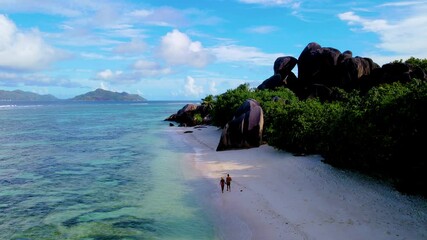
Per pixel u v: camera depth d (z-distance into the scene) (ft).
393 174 92.43
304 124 131.85
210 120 290.97
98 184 111.96
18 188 108.58
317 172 106.83
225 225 75.82
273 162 126.72
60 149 181.68
